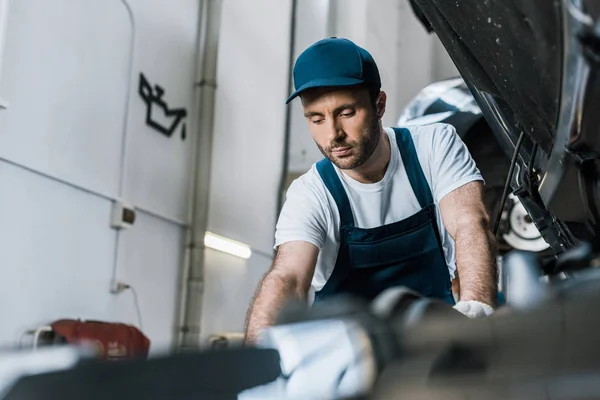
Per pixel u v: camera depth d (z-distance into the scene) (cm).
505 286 56
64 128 362
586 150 73
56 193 357
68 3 363
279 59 616
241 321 548
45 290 348
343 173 164
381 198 165
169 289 473
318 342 46
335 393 44
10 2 320
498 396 39
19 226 330
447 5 88
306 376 46
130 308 424
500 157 293
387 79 733
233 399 44
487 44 86
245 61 553
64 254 363
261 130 582
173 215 475
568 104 69
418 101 320
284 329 49
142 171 436
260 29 579
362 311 48
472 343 44
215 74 509
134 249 429
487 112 123
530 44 78
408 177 163
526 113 90
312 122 145
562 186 80
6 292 321
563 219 88
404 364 43
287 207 167
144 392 39
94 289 388
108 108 400
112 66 404
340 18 638
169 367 41
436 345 44
